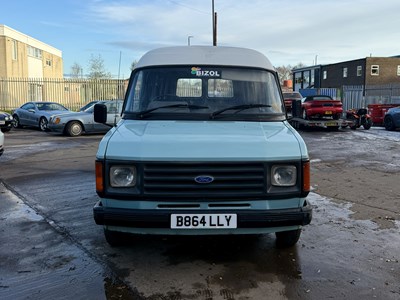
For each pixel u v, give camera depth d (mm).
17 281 3795
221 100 4695
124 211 3660
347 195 6902
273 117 4586
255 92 4789
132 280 3807
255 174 3672
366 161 10344
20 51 39000
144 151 3664
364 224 5398
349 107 31406
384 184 7699
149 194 3635
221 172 3637
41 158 10906
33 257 4340
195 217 3635
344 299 3447
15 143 14312
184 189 3639
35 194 6996
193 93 4734
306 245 4660
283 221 3709
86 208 6148
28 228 5258
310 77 62969
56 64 50625
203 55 5113
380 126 21672
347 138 15641
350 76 53625
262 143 3762
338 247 4602
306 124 18062
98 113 5359
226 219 3641
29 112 20125
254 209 3701
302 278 3836
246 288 3645
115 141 3818
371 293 3551
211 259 4281
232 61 5047
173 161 3615
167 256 4359
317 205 6305
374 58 50594
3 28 35562
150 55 5215
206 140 3752
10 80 30031
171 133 3938
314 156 11156
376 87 31188
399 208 6125
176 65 4922
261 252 4465
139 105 4664
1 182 7957
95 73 41312
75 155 11438
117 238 4492
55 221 5535
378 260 4250
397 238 4887
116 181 3705
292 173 3758
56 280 3814
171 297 3488
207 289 3629
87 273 3955
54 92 30938
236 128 4172
